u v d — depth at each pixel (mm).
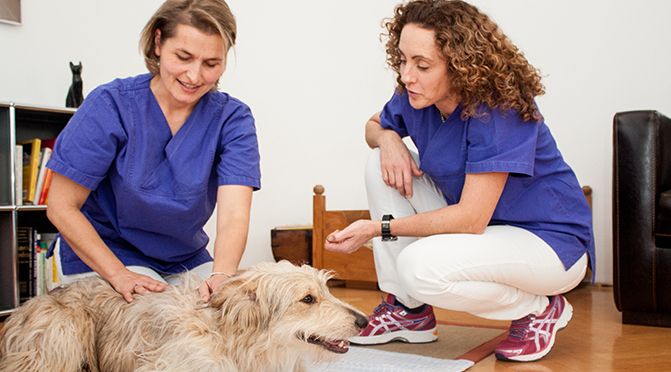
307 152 4547
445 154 2072
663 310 2736
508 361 2098
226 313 1464
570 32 4242
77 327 1579
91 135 1771
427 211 2115
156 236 1964
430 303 2012
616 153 2818
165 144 1869
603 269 4121
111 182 1868
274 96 4395
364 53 4742
